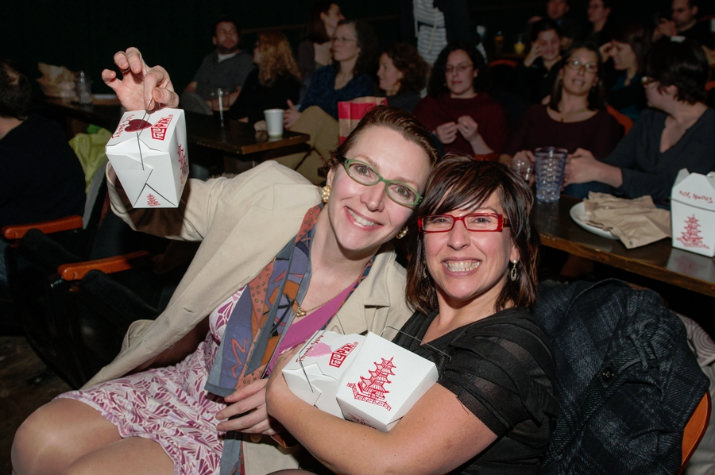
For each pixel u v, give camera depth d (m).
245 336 1.32
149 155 0.99
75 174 2.87
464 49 3.15
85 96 4.38
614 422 0.96
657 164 2.43
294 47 7.73
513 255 1.14
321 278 1.35
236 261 1.34
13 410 2.27
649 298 1.06
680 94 2.36
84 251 2.58
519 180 1.12
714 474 1.32
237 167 3.17
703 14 5.50
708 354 1.39
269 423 1.21
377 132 1.20
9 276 2.38
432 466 0.92
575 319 1.11
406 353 1.01
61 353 2.12
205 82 5.27
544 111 2.88
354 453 0.93
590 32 5.06
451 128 3.04
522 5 7.16
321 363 1.04
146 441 1.30
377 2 7.84
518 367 0.96
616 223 1.73
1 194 2.64
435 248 1.13
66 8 6.21
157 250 2.35
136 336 1.59
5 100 2.65
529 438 0.99
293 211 1.35
